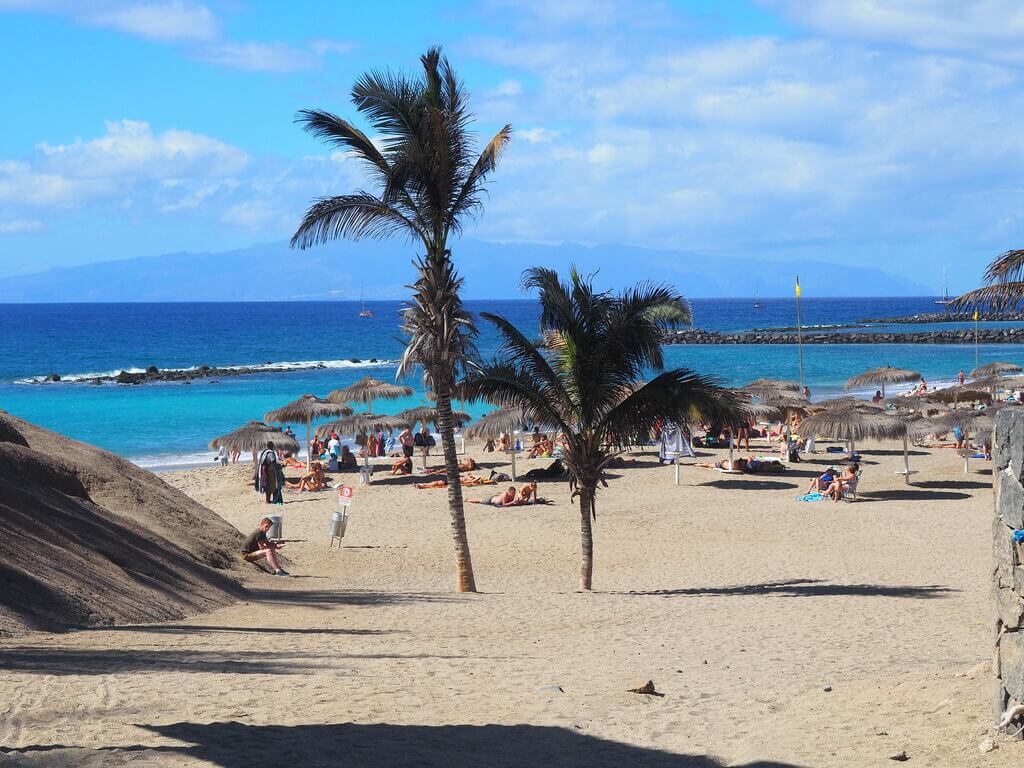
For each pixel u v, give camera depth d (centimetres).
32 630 889
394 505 2516
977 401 4466
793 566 1720
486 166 1570
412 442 3166
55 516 1245
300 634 1046
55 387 6312
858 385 4434
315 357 9444
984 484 2642
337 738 564
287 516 2403
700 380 1600
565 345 1595
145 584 1189
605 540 2041
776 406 3425
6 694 612
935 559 1752
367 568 1761
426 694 724
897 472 2888
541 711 680
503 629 1141
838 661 923
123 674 719
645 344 1583
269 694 685
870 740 571
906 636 1081
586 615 1252
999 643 557
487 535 2114
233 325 16450
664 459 3020
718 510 2348
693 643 1047
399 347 10781
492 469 3080
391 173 1476
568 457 1599
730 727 643
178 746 513
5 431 1560
